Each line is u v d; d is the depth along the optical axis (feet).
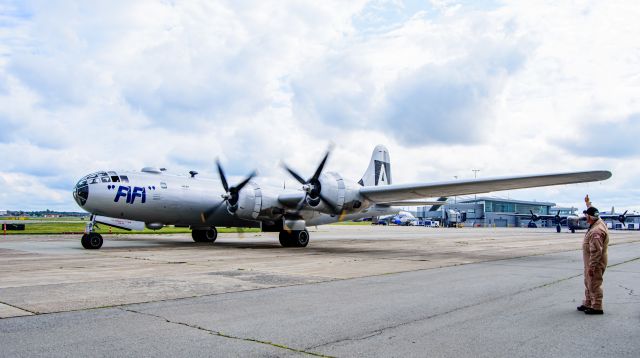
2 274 38.14
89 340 18.43
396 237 122.83
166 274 38.83
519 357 16.87
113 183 67.82
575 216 185.88
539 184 61.31
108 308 24.67
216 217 79.20
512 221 349.82
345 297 28.66
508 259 56.08
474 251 69.82
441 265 48.47
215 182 82.43
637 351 17.66
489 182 60.18
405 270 43.60
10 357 16.19
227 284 33.47
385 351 17.47
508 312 24.61
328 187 67.92
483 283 35.24
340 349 17.69
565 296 29.63
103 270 41.32
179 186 75.15
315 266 46.37
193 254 59.31
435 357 16.79
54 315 22.85
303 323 21.76
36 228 159.02
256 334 19.71
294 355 16.87
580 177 55.88
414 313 24.18
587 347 18.17
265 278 36.96
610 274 42.14
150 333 19.61
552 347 18.15
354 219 87.92
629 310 25.32
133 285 32.63
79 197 66.59
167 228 174.91
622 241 105.81
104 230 145.89
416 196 71.72
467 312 24.54
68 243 81.15
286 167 69.92
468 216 336.08
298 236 75.87
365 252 66.28
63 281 34.30
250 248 72.54
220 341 18.58
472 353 17.30
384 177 99.86
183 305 25.70
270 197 73.92
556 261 53.67
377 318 22.94
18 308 24.43
